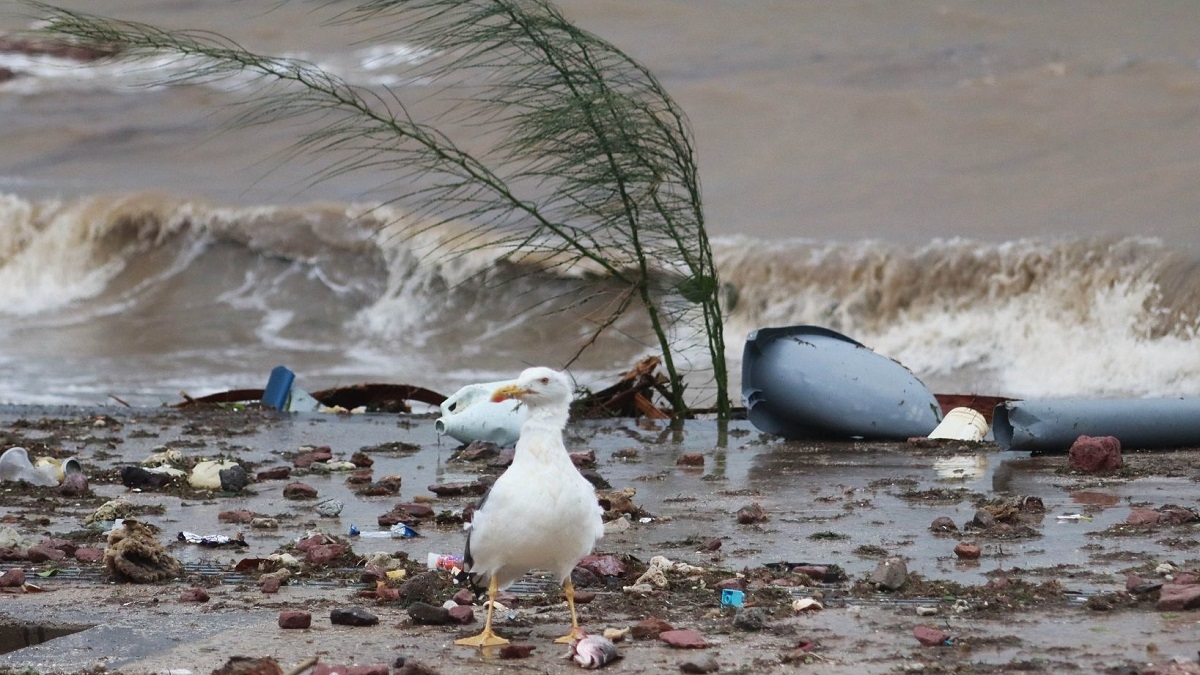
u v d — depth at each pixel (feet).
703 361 74.54
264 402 59.72
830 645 22.94
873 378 49.11
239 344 92.94
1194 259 85.56
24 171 132.98
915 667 21.38
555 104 52.65
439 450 47.75
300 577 29.25
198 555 31.55
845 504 36.52
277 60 53.72
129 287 108.88
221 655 22.98
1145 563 28.35
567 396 23.11
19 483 40.47
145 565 29.32
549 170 53.78
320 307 100.27
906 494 37.65
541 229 54.95
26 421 53.93
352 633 24.40
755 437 50.49
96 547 32.27
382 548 31.94
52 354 89.86
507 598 26.99
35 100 156.15
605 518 34.99
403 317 96.32
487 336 90.94
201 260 109.29
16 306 106.42
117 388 78.84
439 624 25.00
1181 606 24.39
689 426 53.52
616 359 82.89
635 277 58.85
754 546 31.40
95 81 161.68
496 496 22.74
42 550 31.17
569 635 23.57
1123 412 44.24
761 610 25.18
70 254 112.68
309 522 35.40
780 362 49.85
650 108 54.75
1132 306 83.92
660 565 28.99
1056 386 78.64
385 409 61.31
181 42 53.42
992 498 36.55
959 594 26.27
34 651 23.44
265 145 137.49
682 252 55.11
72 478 39.63
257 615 25.89
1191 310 81.97
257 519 35.60
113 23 57.47
